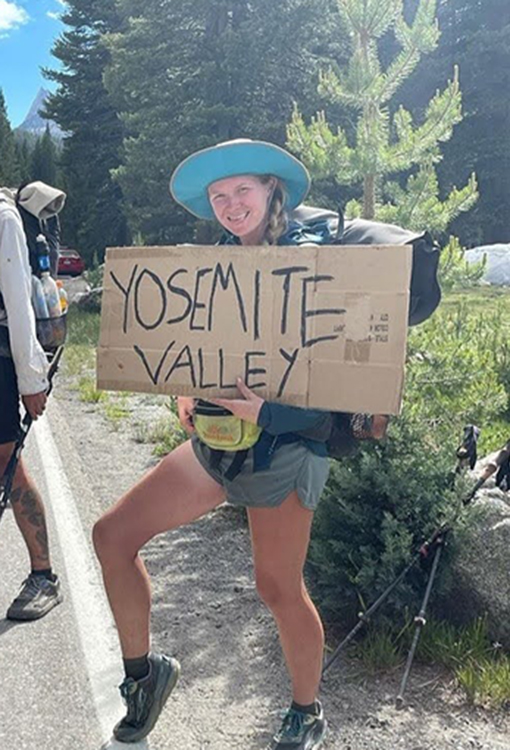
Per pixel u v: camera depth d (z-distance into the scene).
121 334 2.40
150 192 22.36
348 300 2.12
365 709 2.92
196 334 2.30
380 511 3.57
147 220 22.81
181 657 3.33
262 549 2.41
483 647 3.24
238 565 4.33
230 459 2.31
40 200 3.37
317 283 2.15
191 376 2.31
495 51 38.84
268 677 3.18
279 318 2.20
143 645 2.60
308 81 21.36
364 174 5.37
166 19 22.25
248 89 21.72
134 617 2.55
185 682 3.13
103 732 2.79
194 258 2.29
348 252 2.12
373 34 5.36
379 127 5.30
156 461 6.37
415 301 2.30
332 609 3.54
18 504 3.59
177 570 4.26
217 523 4.95
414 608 3.36
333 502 3.63
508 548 3.39
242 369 2.24
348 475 3.56
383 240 2.25
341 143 5.30
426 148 5.38
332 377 2.14
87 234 34.22
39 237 3.36
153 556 4.46
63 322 3.42
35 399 3.15
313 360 2.16
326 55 22.75
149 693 2.62
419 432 3.79
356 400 2.12
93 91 34.31
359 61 5.26
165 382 2.34
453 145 39.56
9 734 2.77
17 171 59.47
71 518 4.90
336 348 2.13
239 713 2.92
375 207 5.44
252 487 2.31
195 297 2.30
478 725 2.83
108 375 2.42
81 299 17.55
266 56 21.22
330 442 2.39
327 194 14.06
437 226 5.37
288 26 20.91
